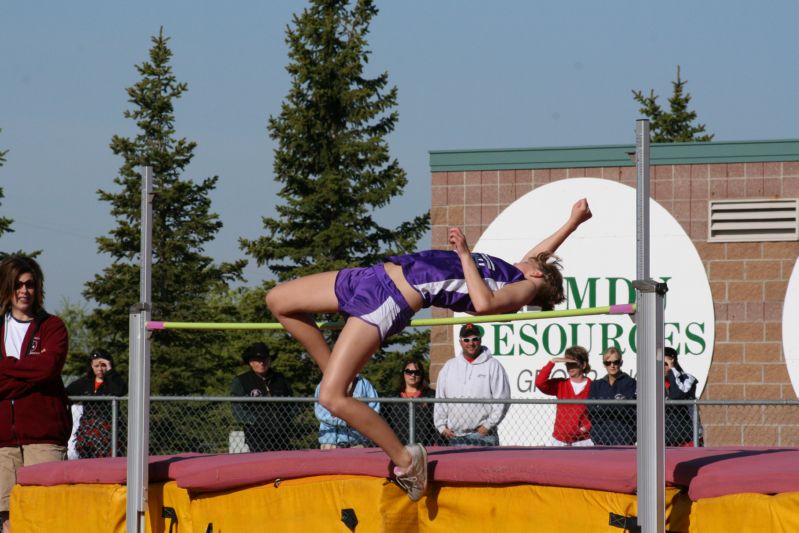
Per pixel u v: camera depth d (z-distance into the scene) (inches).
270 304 338.0
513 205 748.6
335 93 1644.9
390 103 1681.8
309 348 344.2
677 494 297.1
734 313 716.7
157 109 1717.5
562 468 301.4
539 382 574.2
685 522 291.3
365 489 324.2
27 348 409.4
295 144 1636.3
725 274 720.3
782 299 710.5
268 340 1584.6
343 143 1638.8
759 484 269.1
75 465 395.2
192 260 1684.3
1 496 412.8
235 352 1652.3
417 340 1579.7
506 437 697.0
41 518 399.2
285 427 568.1
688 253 722.2
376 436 315.3
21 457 415.5
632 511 288.7
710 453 326.6
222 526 362.3
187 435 700.0
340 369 316.2
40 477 400.8
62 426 418.3
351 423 314.7
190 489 370.9
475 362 564.7
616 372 551.8
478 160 758.5
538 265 329.1
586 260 733.9
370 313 318.7
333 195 1595.7
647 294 287.9
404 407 553.9
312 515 337.7
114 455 554.9
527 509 309.9
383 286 321.4
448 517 326.3
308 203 1606.8
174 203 1697.8
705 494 281.0
